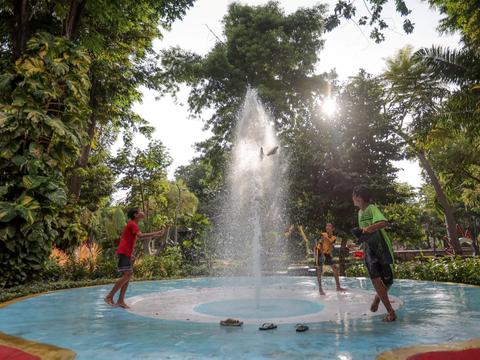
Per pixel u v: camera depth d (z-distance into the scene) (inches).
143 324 145.9
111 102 673.6
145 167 880.9
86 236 507.5
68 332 129.0
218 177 940.0
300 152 697.6
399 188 677.9
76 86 351.3
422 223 1841.8
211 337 117.3
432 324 134.5
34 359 94.4
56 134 348.8
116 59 695.7
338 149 671.8
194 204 1371.8
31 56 339.6
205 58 938.7
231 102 924.0
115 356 94.7
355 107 680.4
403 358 88.7
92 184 919.0
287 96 944.9
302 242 991.0
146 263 538.6
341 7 308.5
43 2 526.3
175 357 92.6
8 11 488.7
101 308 196.2
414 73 702.5
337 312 173.2
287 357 91.1
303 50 963.3
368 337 113.3
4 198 326.0
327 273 640.4
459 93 596.7
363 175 645.3
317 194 690.8
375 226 144.8
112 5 487.5
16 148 318.3
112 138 932.0
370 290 270.2
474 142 786.8
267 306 206.5
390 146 664.4
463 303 191.5
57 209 351.3
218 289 316.8
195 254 792.9
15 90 326.6
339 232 649.0
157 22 756.6
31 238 317.7
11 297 269.4
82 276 435.2
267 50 840.3
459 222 1818.4
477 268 341.4
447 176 874.1
